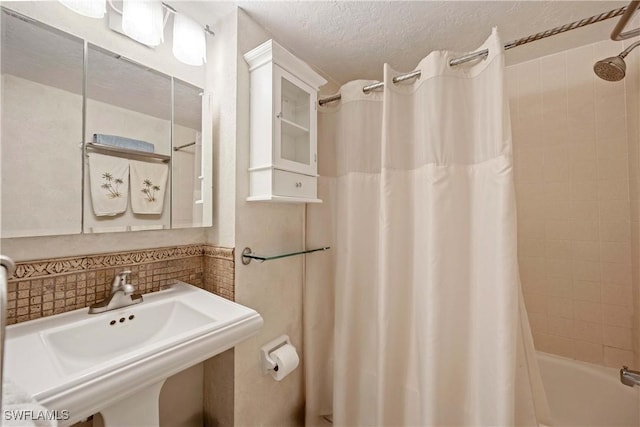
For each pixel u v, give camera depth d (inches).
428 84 40.5
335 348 49.9
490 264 36.1
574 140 55.0
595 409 49.6
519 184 60.2
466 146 39.7
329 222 54.8
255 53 41.1
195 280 44.6
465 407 38.8
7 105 26.9
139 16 35.3
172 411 40.6
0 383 13.6
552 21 45.6
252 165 42.7
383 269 43.0
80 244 32.7
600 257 52.7
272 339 46.5
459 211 39.5
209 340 27.0
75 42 31.4
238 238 41.4
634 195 48.1
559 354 56.2
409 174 45.3
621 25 33.1
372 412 47.1
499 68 35.0
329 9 42.4
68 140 30.7
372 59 56.8
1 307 14.3
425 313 40.0
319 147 54.7
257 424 43.2
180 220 40.3
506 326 33.4
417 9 42.5
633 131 47.8
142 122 36.9
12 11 27.2
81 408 18.7
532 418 35.3
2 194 26.5
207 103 43.3
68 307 31.2
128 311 32.6
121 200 34.9
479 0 40.8
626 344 50.4
